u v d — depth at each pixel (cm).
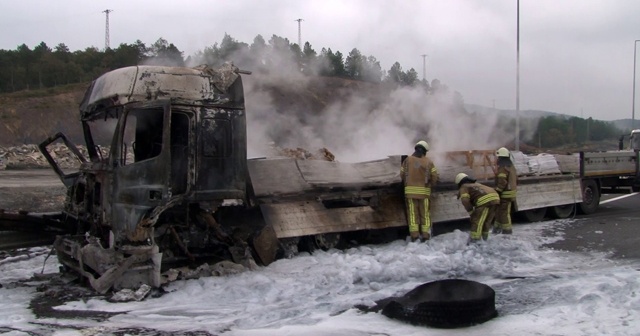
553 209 1340
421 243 928
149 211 667
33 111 5162
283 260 830
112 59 5106
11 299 663
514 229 1159
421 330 521
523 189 1223
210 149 758
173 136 755
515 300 612
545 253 891
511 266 791
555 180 1310
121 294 647
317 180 909
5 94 5544
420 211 957
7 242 833
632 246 937
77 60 6738
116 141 712
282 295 654
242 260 778
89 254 694
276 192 868
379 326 534
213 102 763
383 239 1023
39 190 1753
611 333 490
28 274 815
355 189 945
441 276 739
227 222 817
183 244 749
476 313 530
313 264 810
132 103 707
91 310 609
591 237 1034
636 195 1942
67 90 5622
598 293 593
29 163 3381
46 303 641
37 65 6669
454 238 945
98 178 744
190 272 729
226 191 764
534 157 1303
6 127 4922
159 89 740
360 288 686
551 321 531
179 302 638
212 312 598
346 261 820
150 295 661
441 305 525
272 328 534
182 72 760
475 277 733
